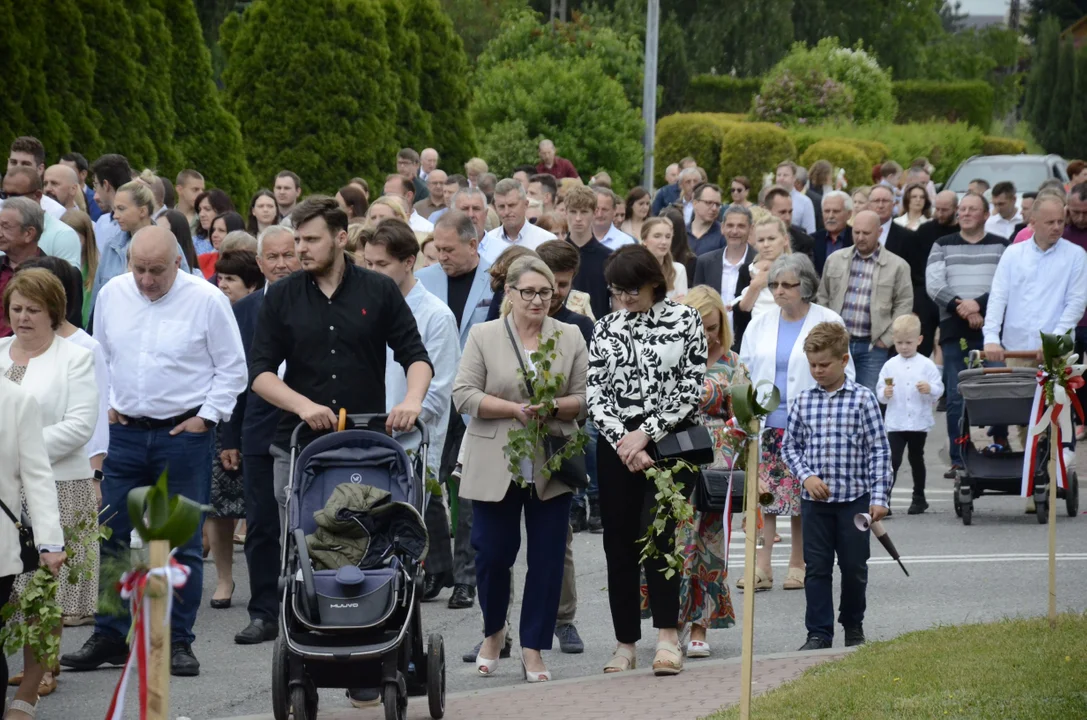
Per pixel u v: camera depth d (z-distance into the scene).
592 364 13.97
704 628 15.21
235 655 15.84
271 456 16.25
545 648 14.24
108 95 31.41
